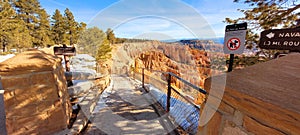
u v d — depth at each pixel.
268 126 0.61
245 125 0.71
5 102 1.60
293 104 0.56
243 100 0.72
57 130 1.89
